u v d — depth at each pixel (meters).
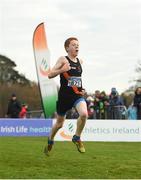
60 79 15.55
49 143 16.62
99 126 32.19
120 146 25.75
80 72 15.53
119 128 32.16
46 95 41.62
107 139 32.12
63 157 18.06
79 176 13.66
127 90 72.25
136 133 32.12
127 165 15.88
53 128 16.30
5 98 86.94
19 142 26.19
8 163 15.88
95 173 14.16
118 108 33.00
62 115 15.92
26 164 15.70
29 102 87.81
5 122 34.34
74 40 15.40
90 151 21.53
